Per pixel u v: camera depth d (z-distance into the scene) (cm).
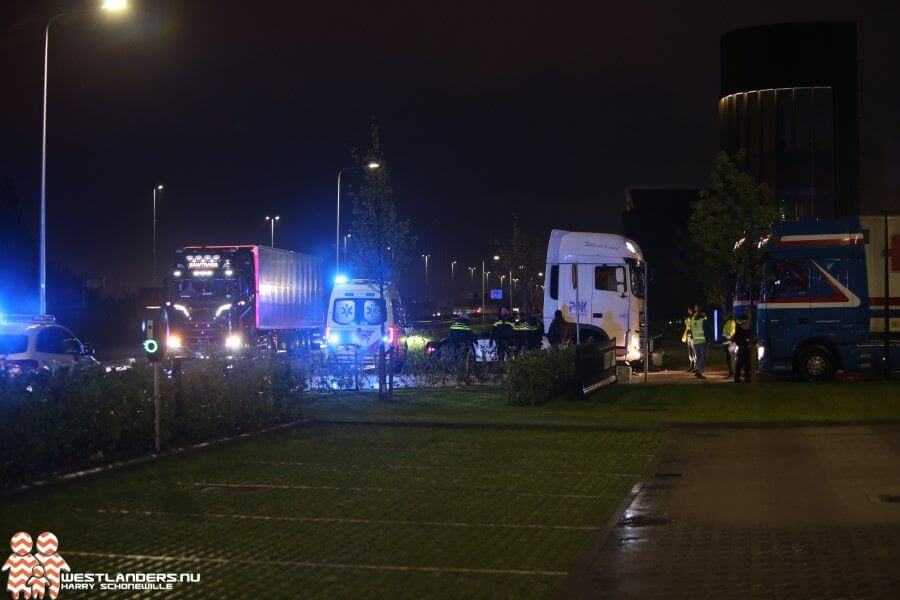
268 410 1816
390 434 1752
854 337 2703
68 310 6425
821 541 934
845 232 2714
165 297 3788
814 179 6475
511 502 1144
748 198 4509
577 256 3128
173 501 1149
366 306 3378
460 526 1018
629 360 3116
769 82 6519
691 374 3244
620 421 1909
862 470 1355
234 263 3794
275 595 779
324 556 897
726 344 3059
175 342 3684
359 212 3456
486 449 1573
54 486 1229
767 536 960
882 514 1057
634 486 1241
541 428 1822
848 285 2706
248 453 1526
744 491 1205
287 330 4288
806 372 2725
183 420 1592
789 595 759
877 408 2081
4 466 1245
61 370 1451
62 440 1341
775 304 2739
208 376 1683
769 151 6506
